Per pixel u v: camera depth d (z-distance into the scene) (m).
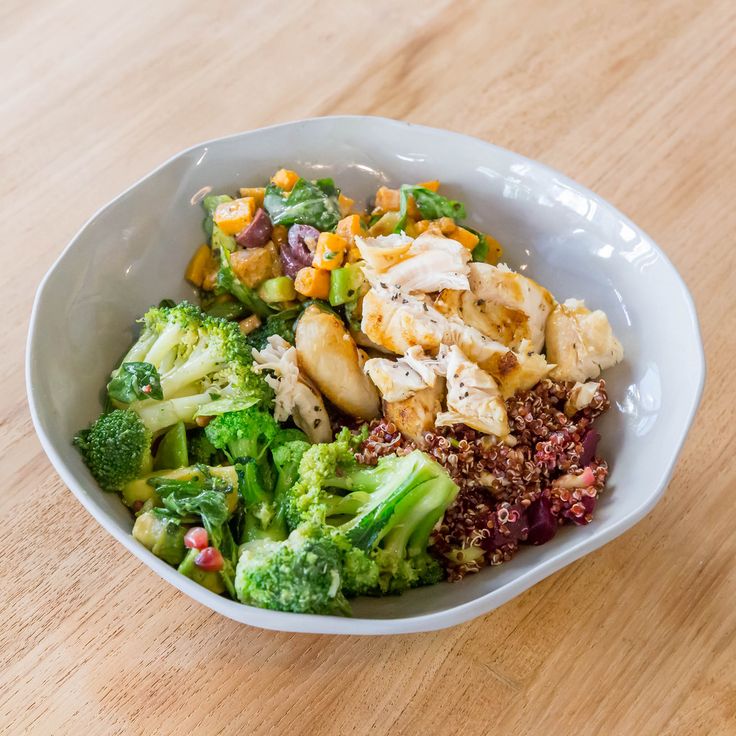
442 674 0.46
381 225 0.56
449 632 0.47
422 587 0.48
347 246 0.54
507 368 0.51
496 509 0.48
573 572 0.49
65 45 0.66
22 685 0.46
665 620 0.48
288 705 0.45
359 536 0.46
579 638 0.47
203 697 0.45
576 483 0.49
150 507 0.47
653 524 0.50
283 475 0.49
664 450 0.48
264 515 0.47
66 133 0.62
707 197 0.60
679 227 0.59
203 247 0.55
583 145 0.62
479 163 0.56
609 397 0.52
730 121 0.63
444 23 0.67
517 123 0.62
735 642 0.47
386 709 0.45
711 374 0.54
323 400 0.53
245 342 0.52
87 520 0.50
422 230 0.55
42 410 0.47
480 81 0.64
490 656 0.47
